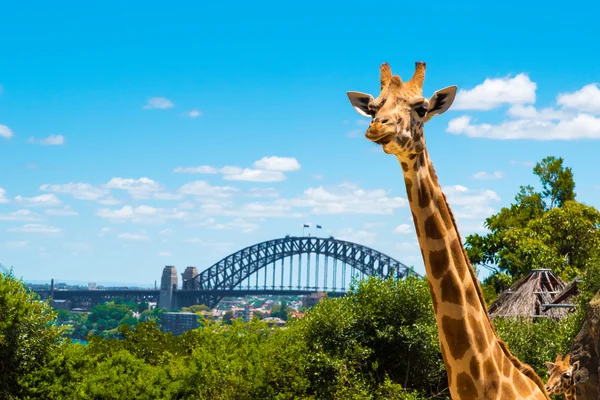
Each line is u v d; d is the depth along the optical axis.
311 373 22.81
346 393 21.52
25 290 25.34
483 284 54.06
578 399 19.78
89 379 26.75
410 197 8.91
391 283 23.62
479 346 8.91
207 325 32.09
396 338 22.80
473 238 55.56
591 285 30.27
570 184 60.50
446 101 8.82
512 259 51.81
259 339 29.44
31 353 24.58
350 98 9.18
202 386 25.75
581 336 20.05
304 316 25.09
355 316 23.28
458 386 9.05
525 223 59.03
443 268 8.85
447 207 9.02
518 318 31.88
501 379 9.02
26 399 23.81
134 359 30.09
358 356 22.69
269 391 23.20
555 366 14.32
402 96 8.52
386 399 21.34
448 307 8.88
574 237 53.19
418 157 8.79
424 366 22.81
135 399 26.83
